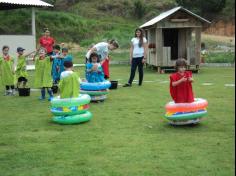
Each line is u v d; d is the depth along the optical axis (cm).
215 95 1407
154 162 776
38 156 823
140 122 1050
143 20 5000
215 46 3422
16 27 4116
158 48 2147
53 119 1060
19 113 1173
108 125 1026
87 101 1067
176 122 1005
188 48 2155
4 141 915
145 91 1512
